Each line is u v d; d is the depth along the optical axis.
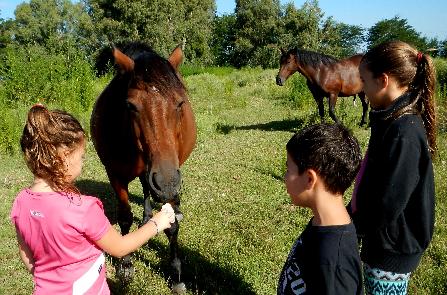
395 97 1.93
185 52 54.19
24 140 1.68
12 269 4.00
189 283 3.65
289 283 1.69
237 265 3.79
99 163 7.38
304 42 54.47
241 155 7.58
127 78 3.05
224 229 4.59
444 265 3.68
